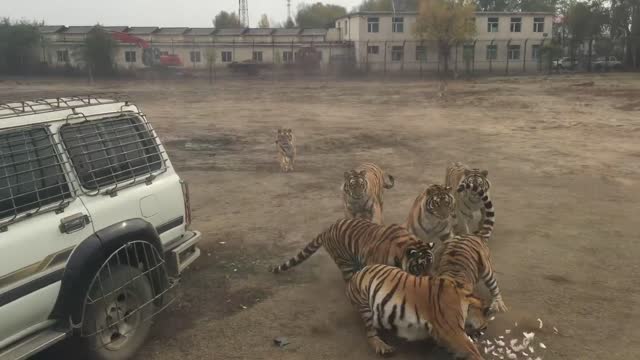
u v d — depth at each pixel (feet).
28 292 14.76
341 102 111.96
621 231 29.91
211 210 35.73
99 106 18.63
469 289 17.04
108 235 16.79
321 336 19.20
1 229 14.34
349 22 215.10
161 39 218.79
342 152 57.11
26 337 15.14
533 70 210.79
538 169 46.68
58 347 18.11
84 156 17.22
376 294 17.57
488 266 20.10
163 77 194.39
